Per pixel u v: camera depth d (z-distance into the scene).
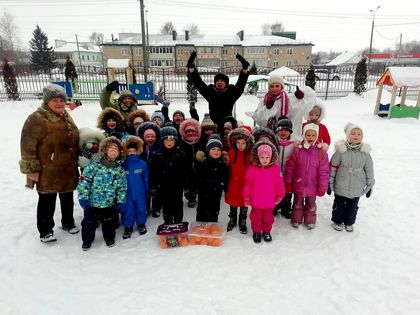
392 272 3.12
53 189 3.41
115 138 3.38
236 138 3.69
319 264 3.24
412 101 18.64
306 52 50.34
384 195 5.02
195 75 4.75
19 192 4.97
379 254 3.43
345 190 3.73
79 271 3.09
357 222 4.16
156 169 3.77
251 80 9.88
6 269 3.11
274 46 50.00
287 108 4.29
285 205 4.21
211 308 2.62
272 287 2.89
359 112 15.12
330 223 4.11
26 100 16.44
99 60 64.94
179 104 16.39
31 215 4.19
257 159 3.46
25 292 2.81
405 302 2.72
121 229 3.92
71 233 3.74
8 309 2.62
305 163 3.75
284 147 3.92
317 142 3.81
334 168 3.81
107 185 3.33
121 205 3.47
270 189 3.49
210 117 4.81
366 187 3.77
